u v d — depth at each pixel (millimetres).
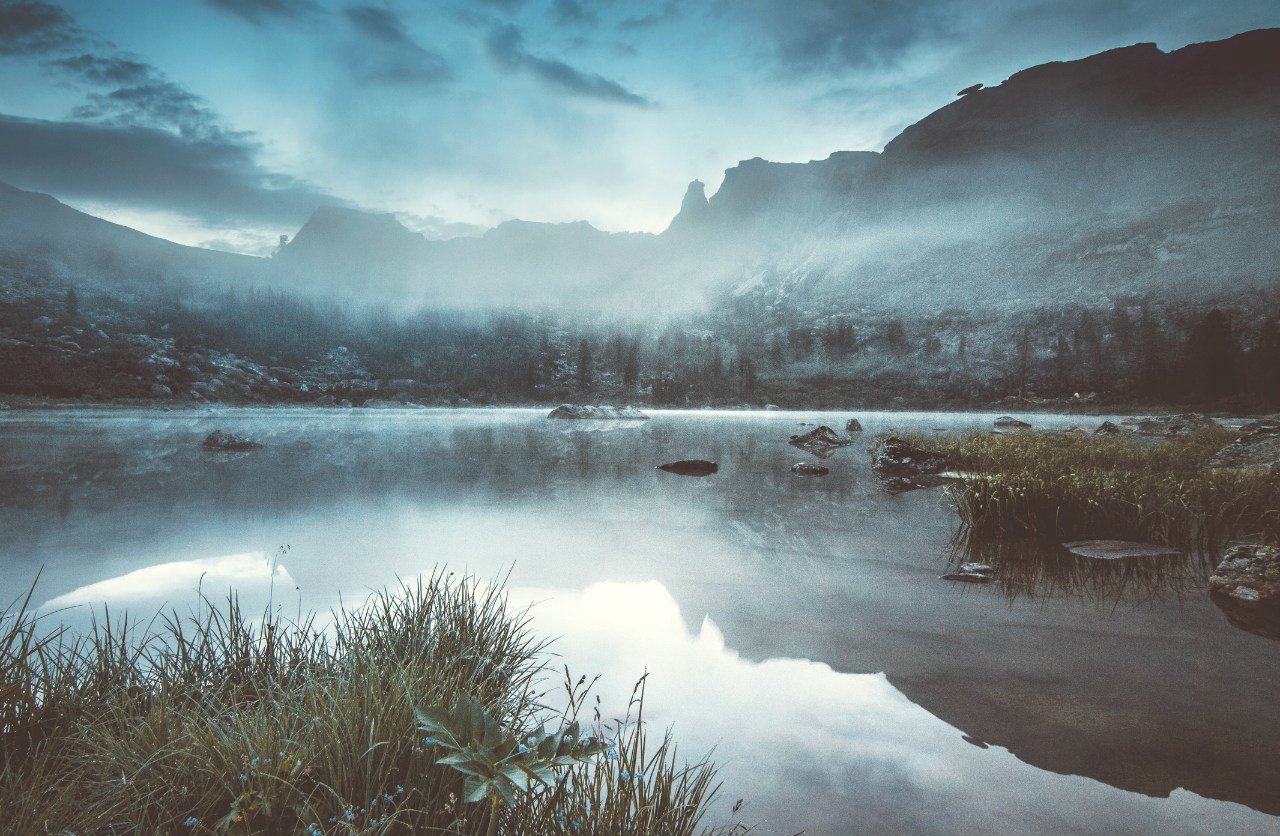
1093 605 4281
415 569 5000
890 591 4594
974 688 2934
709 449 18172
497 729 1295
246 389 76938
